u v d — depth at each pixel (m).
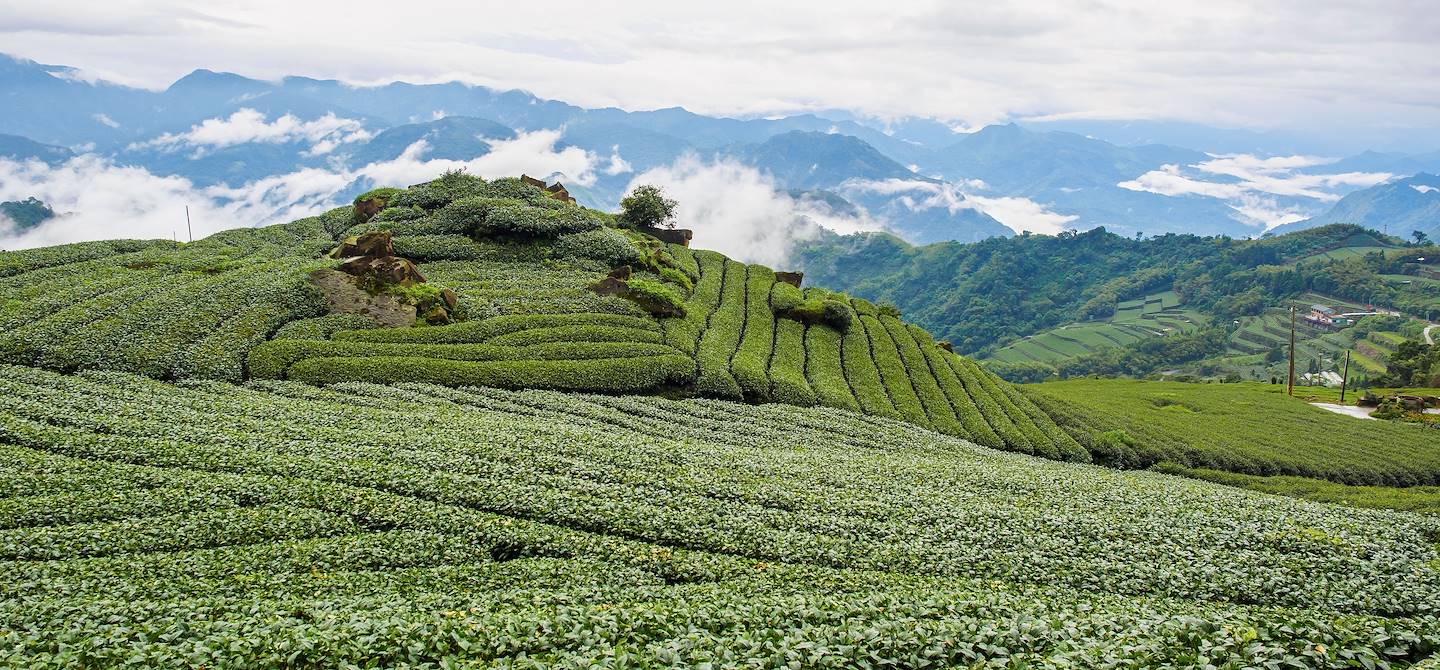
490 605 20.89
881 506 32.56
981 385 73.88
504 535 27.38
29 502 26.62
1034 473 41.50
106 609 18.92
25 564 22.47
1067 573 26.84
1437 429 81.12
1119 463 61.16
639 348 60.34
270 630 17.03
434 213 84.56
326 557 24.67
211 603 20.20
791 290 85.56
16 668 14.63
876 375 68.94
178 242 78.88
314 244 76.88
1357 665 15.98
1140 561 28.25
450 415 42.00
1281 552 30.03
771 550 27.66
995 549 28.83
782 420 52.19
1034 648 17.08
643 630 17.92
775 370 62.84
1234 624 18.12
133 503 27.41
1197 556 28.92
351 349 52.97
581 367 55.78
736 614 18.88
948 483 37.44
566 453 36.44
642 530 28.78
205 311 54.50
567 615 18.52
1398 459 66.81
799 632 17.02
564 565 25.33
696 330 68.62
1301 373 178.12
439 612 19.48
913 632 17.02
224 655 15.59
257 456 32.53
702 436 46.19
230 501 28.36
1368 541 31.02
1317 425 79.31
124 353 47.88
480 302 65.44
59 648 15.79
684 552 26.91
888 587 24.52
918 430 55.12
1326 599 25.34
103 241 74.19
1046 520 31.80
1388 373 129.00
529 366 54.62
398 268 61.66
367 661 15.82
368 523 27.91
